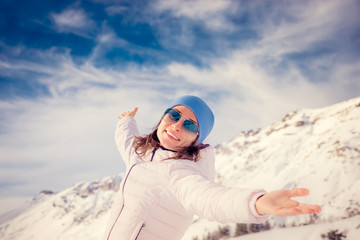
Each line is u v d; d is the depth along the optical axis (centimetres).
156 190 126
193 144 154
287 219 2180
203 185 107
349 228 1246
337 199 3525
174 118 152
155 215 124
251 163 11144
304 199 4791
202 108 156
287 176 7394
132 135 200
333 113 11850
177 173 123
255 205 80
